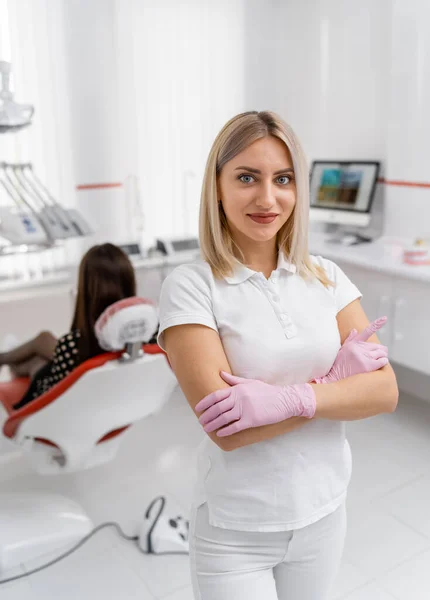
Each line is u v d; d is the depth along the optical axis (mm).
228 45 3846
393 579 1962
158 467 2678
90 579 1978
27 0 3096
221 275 1089
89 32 3340
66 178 3406
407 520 2281
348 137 3738
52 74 3252
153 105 3629
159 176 3752
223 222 1113
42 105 3244
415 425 3078
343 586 1931
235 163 1019
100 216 3605
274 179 1045
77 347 1904
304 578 1170
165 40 3586
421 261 2934
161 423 3129
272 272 1115
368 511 2342
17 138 3189
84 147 3457
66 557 2086
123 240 3662
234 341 1060
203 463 1128
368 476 2598
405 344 3020
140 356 1816
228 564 1088
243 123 1019
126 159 3613
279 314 1080
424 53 3084
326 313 1132
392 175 3416
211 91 3836
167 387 1979
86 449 1968
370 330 1105
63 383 1771
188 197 3881
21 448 2010
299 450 1075
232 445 983
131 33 3465
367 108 3572
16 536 2082
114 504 2395
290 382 1079
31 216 2775
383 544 2139
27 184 3256
